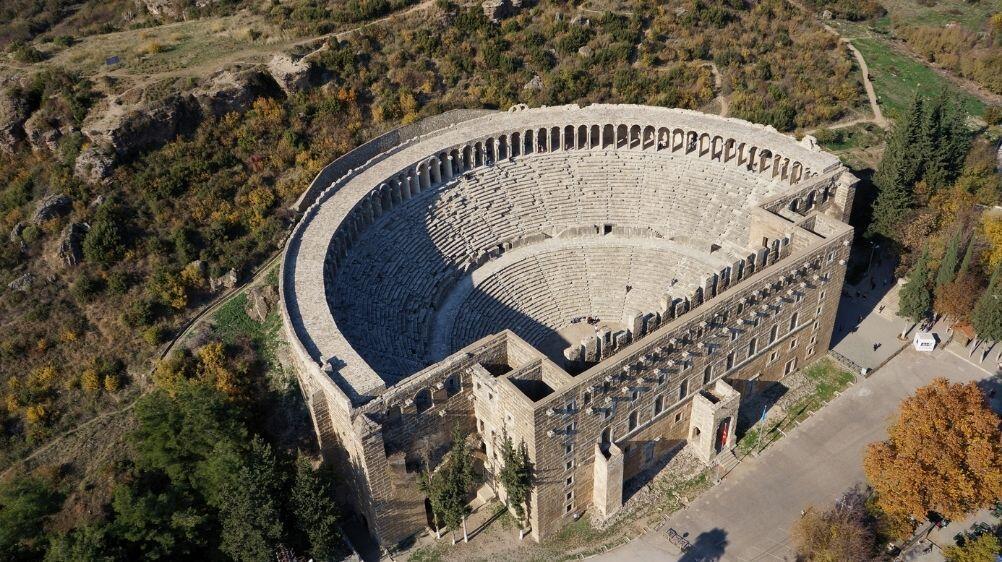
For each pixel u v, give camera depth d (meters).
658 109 100.56
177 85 92.38
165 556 60.16
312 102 100.19
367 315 75.81
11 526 58.78
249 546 58.75
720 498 69.38
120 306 77.69
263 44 107.00
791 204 84.12
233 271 81.31
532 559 64.50
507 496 65.88
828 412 78.06
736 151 96.62
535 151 98.50
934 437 63.25
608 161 98.06
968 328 85.81
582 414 61.44
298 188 90.44
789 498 68.94
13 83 92.25
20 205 83.19
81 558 55.25
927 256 85.94
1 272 77.62
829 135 113.69
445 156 92.50
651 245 92.06
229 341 76.12
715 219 91.00
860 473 71.00
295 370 74.06
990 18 144.50
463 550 65.12
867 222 97.31
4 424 69.81
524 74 114.00
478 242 89.50
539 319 86.94
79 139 85.88
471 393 65.81
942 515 63.72
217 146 91.50
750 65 121.81
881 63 131.62
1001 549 60.19
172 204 85.06
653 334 63.84
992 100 123.81
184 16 122.81
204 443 64.44
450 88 110.44
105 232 79.50
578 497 66.81
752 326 72.88
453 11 116.69
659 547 65.25
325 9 114.69
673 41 122.12
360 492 63.47
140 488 66.12
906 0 156.38
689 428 74.06
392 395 59.22
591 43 118.94
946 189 94.31
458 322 82.12
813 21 135.88
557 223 93.56
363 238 83.56
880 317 90.62
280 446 70.88
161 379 72.38
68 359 74.12
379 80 107.00
